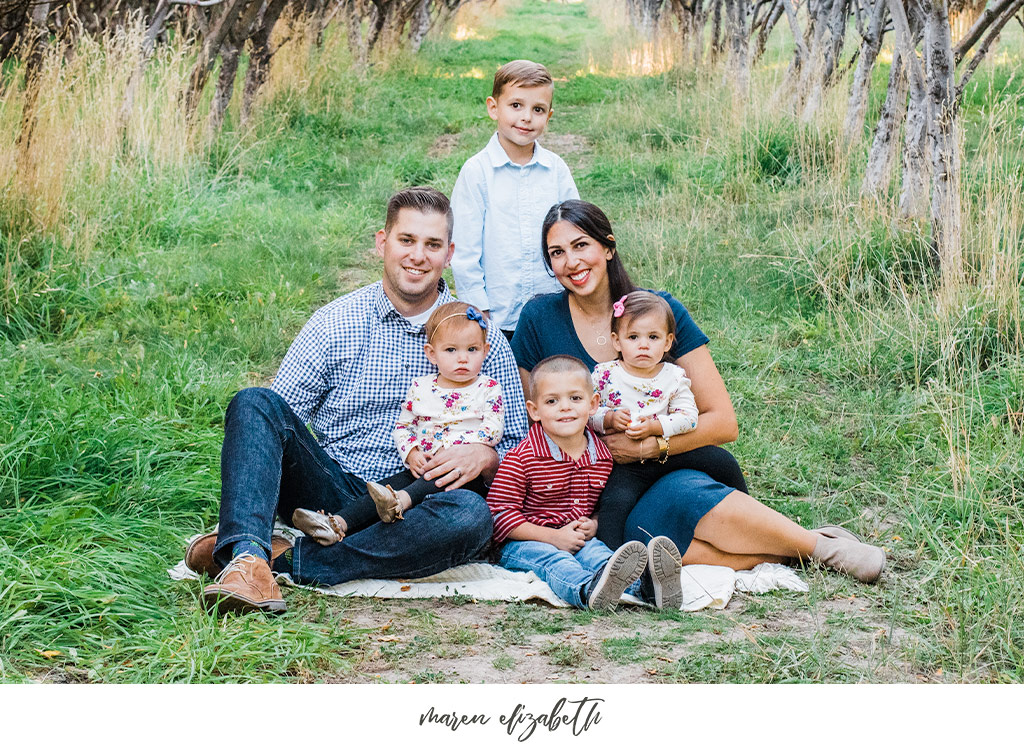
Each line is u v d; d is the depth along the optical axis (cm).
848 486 430
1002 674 274
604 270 364
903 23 703
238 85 1233
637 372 354
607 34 2719
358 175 1085
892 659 285
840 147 889
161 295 657
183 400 495
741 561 348
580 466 349
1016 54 1399
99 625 293
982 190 623
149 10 1170
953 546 355
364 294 358
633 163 1064
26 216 663
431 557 332
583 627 307
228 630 284
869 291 619
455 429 346
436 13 2472
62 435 401
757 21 1658
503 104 413
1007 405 443
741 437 480
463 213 423
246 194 934
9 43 804
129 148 864
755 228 801
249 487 310
